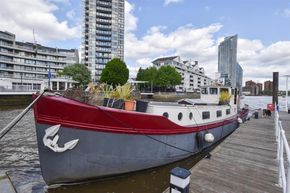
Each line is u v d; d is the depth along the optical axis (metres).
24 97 38.25
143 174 8.20
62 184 6.84
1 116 24.70
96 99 11.20
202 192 5.25
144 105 8.59
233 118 15.41
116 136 6.99
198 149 10.38
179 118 9.39
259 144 9.76
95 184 7.27
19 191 7.19
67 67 74.19
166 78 77.81
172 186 3.97
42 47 90.19
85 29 102.31
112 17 106.56
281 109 26.25
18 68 77.75
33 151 11.91
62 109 6.04
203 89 15.18
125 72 63.25
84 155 6.61
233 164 7.17
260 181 5.88
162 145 8.34
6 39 74.31
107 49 105.88
